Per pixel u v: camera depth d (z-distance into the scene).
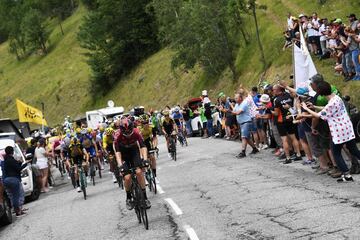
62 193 18.39
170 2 53.09
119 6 71.38
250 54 40.56
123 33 72.44
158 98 57.19
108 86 74.88
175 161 20.20
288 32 27.06
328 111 10.65
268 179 12.84
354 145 10.80
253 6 36.22
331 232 7.45
